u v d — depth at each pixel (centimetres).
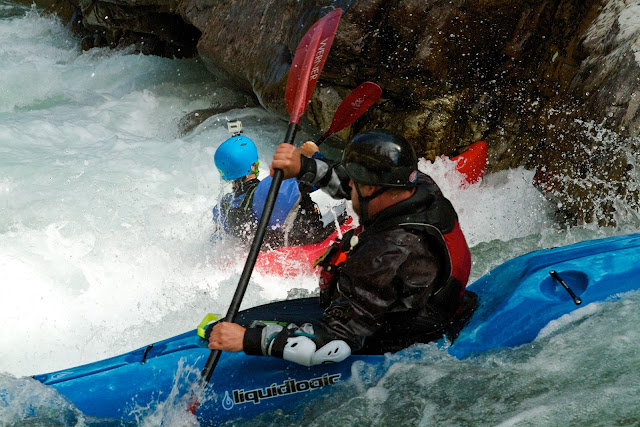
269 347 367
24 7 1788
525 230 709
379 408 371
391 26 775
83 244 668
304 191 612
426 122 780
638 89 660
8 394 397
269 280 623
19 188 786
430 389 376
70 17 1697
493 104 799
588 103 715
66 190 783
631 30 697
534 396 359
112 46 1461
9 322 562
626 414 331
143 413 391
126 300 598
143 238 680
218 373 396
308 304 442
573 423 334
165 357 409
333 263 391
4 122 1033
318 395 390
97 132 1027
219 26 1023
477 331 404
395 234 349
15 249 649
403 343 397
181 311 585
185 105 1162
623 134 660
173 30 1301
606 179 672
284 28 905
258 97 939
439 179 770
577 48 750
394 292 350
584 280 421
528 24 773
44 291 596
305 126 910
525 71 791
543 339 395
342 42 788
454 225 372
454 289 380
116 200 764
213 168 876
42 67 1352
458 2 757
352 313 357
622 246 445
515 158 785
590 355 377
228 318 383
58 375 410
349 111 481
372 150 355
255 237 398
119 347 540
